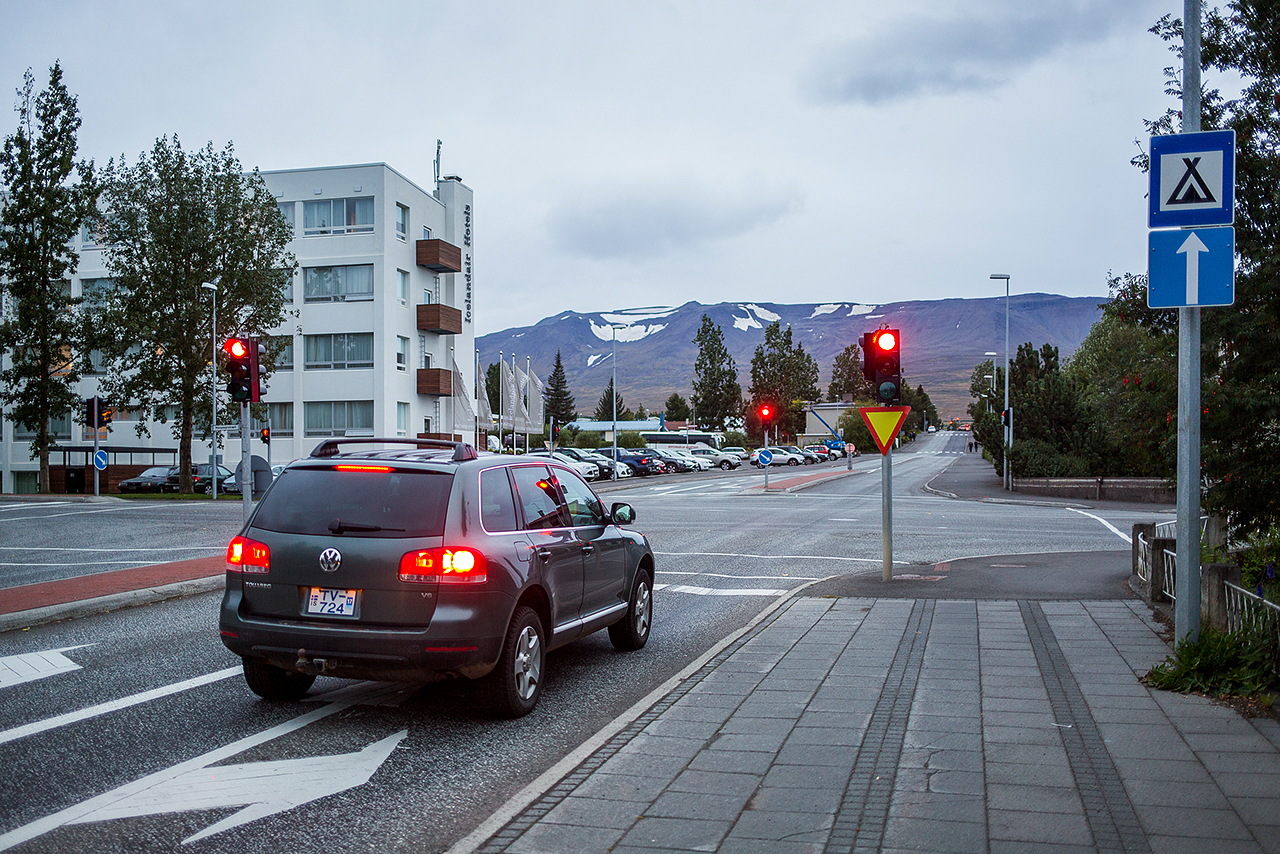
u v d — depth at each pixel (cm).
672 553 1656
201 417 3869
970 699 620
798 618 943
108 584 1127
